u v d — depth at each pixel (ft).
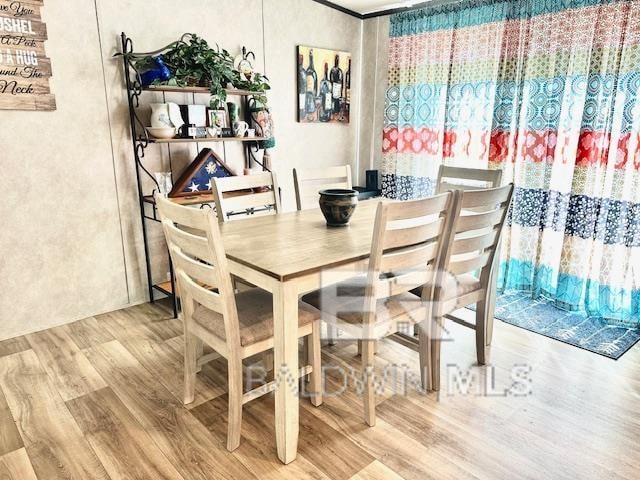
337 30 12.75
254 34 10.93
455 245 6.41
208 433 5.93
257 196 8.17
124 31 8.93
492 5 10.11
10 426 6.00
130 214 9.69
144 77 8.78
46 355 7.88
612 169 8.75
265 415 6.34
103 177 9.17
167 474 5.23
